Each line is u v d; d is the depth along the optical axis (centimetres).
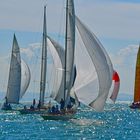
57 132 18450
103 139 16838
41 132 18350
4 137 16838
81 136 17438
